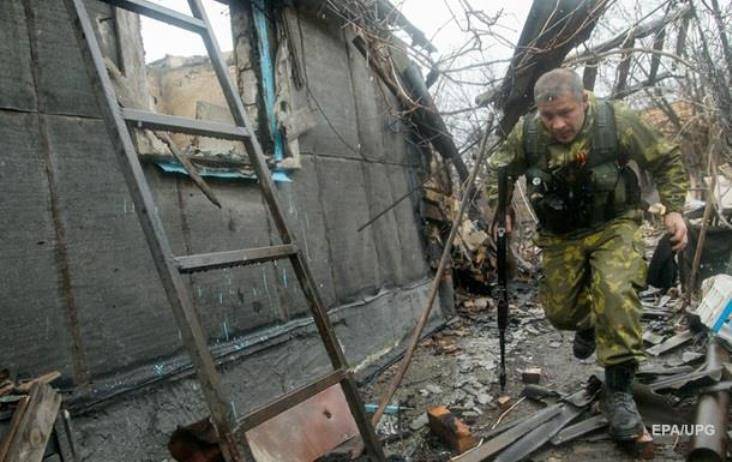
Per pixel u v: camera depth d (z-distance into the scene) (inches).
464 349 177.8
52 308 83.3
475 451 93.9
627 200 99.7
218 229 116.2
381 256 186.9
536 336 186.5
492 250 279.7
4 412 67.3
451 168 269.9
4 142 79.9
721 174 203.0
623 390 92.9
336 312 153.0
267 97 142.8
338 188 165.6
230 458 61.3
